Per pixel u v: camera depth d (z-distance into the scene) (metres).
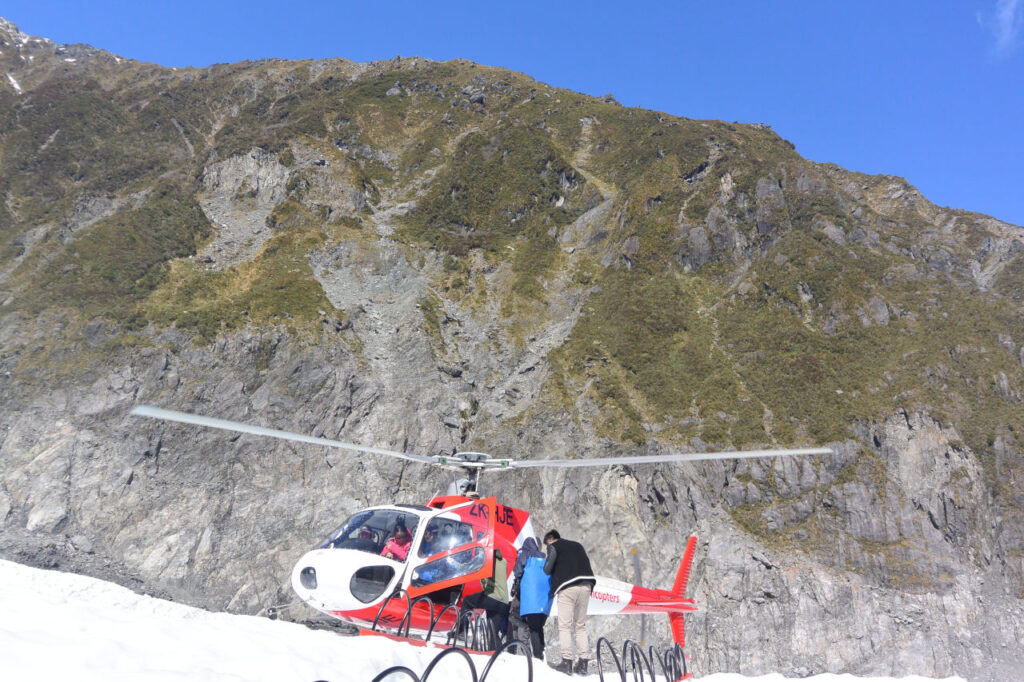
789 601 56.12
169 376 68.69
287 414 68.62
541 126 125.50
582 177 105.06
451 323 82.94
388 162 117.94
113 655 6.13
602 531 61.00
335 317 78.19
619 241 91.12
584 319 82.25
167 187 95.88
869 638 54.38
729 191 96.88
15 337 70.25
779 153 110.06
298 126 114.75
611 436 67.06
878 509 63.03
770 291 83.12
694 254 89.31
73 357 68.62
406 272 89.12
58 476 59.59
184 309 76.19
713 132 111.06
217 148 108.06
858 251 88.31
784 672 52.66
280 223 93.00
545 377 73.94
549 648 48.00
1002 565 60.69
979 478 65.12
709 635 54.81
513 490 64.56
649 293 83.56
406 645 8.74
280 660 6.72
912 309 81.12
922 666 52.34
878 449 67.25
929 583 58.34
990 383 72.25
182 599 53.78
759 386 72.88
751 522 62.59
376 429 68.81
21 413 63.69
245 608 54.06
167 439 64.31
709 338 79.00
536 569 11.57
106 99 143.25
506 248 95.56
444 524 12.59
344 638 8.75
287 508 61.94
